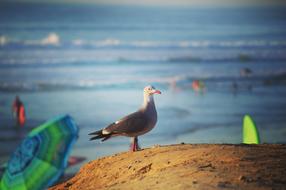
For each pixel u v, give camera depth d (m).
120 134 10.93
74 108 39.78
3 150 26.70
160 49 91.00
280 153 9.80
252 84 55.28
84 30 106.56
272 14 145.38
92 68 68.88
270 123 33.00
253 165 9.07
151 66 72.50
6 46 84.00
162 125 31.61
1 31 98.75
